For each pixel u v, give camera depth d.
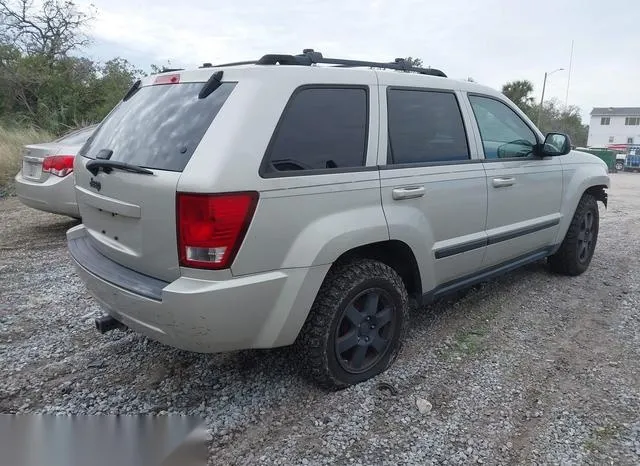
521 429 2.81
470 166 3.80
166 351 3.64
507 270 4.41
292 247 2.75
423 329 4.05
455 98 3.85
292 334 2.85
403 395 3.12
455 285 3.89
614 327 4.14
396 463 2.54
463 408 3.00
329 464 2.54
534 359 3.59
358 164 3.08
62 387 3.18
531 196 4.43
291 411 2.96
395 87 3.40
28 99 19.84
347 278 3.01
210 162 2.51
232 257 2.55
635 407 3.01
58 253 6.07
